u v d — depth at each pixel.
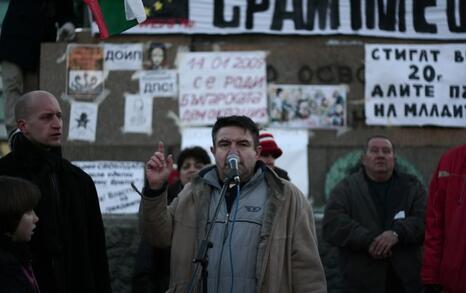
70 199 4.75
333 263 7.91
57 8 8.27
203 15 8.33
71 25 8.29
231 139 4.66
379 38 8.35
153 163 4.59
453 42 8.35
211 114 8.28
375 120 8.26
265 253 4.51
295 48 8.34
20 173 4.63
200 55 8.32
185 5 8.32
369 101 8.27
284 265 4.57
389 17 8.33
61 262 4.57
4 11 11.85
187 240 4.67
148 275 5.75
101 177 8.22
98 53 8.31
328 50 8.33
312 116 8.27
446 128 8.28
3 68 8.04
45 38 8.25
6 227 4.13
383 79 8.30
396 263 6.46
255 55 8.33
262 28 8.32
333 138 8.26
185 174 6.81
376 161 6.65
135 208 8.19
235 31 8.31
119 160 8.23
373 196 6.69
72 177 4.81
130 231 7.98
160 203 4.59
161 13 8.32
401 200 6.63
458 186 5.54
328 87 8.30
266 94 8.29
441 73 8.30
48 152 4.74
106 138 8.25
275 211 4.61
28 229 4.20
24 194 4.17
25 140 4.71
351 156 8.23
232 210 4.60
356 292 6.49
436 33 8.34
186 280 4.62
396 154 8.23
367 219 6.60
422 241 6.48
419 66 8.30
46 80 8.21
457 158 5.62
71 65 8.26
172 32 8.31
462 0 8.36
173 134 8.26
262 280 4.48
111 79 8.30
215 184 4.73
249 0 8.34
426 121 8.25
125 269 7.93
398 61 8.31
